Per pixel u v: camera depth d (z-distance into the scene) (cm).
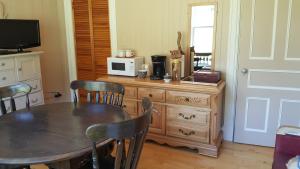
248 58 283
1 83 293
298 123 276
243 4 273
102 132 132
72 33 392
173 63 295
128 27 343
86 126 169
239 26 280
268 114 286
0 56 286
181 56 294
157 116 292
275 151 189
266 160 265
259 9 268
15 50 331
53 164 145
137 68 323
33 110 205
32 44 338
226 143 306
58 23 404
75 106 215
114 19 350
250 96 290
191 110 271
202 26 297
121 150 140
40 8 377
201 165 257
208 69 305
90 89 242
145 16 327
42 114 195
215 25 291
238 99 297
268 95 282
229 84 297
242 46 283
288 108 277
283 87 274
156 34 325
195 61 309
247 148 293
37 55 337
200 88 260
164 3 312
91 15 367
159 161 266
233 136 308
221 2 283
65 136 154
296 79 268
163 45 324
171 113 283
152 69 321
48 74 400
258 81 284
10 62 300
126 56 331
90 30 374
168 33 317
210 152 272
